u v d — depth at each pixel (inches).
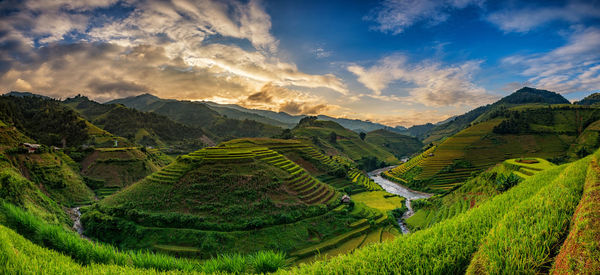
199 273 319.6
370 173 6781.5
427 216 2635.3
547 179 788.6
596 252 170.2
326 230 2246.6
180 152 7391.7
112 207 2230.6
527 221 271.3
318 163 4869.6
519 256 215.5
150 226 2026.3
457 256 253.9
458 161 4990.2
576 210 272.8
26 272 248.7
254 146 3668.8
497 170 2356.1
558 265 191.8
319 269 266.4
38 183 2701.8
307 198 2591.0
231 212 2143.2
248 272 344.8
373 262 261.7
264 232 2033.7
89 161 4025.6
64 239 425.4
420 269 241.6
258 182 2524.6
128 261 390.0
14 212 606.9
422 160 5541.3
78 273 271.9
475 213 394.6
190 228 2001.7
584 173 516.7
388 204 3385.8
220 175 2559.1
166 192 2362.2
